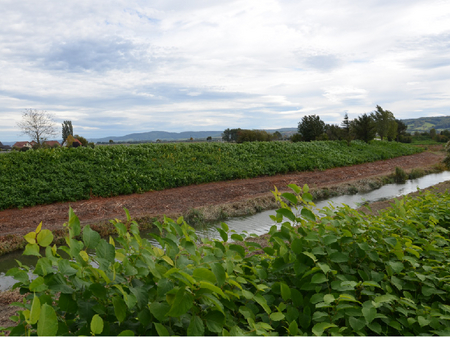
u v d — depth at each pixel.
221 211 13.01
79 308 1.20
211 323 1.32
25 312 1.04
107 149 18.89
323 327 1.41
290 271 2.10
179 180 16.86
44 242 1.30
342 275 1.80
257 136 43.25
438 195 5.00
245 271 2.06
